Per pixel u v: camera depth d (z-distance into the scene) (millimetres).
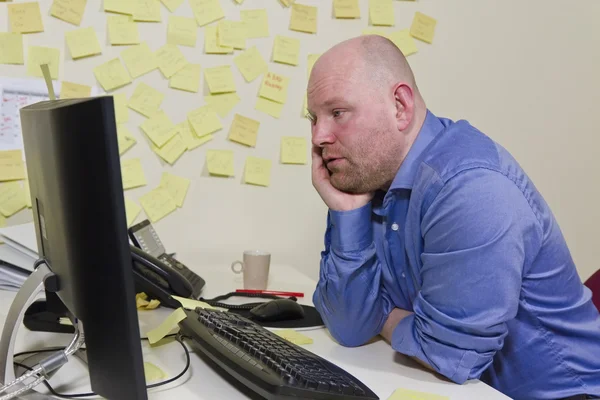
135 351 582
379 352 1012
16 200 1521
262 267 1405
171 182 1642
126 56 1581
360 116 969
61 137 584
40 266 749
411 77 1030
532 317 999
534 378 1018
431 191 907
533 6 1884
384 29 1765
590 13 1938
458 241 858
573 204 1995
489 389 846
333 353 987
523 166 1941
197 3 1619
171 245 1663
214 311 996
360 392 736
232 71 1658
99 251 576
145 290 1134
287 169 1727
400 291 1099
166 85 1616
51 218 667
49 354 867
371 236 1048
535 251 929
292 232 1755
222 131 1668
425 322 898
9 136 1507
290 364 750
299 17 1690
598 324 1071
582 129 1976
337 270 1019
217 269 1639
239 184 1696
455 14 1817
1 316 1022
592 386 1010
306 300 1342
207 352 846
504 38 1869
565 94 1947
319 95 989
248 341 832
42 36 1521
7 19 1495
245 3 1653
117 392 606
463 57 1839
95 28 1553
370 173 1003
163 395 745
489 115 1888
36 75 1521
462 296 851
